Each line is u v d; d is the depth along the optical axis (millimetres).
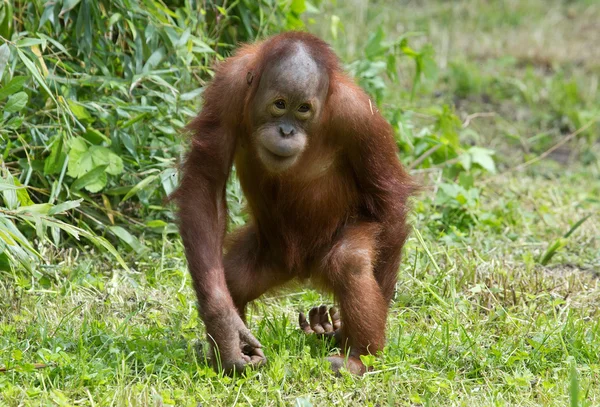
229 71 9359
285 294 11109
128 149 12266
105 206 12422
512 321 10492
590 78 23031
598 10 28312
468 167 15172
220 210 9422
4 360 8750
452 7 27672
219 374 8586
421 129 17312
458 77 22047
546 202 15859
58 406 8016
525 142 19422
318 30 22578
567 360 9430
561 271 12844
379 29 15617
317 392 8617
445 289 11492
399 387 8781
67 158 11414
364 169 9750
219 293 8711
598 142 19984
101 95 12898
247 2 14422
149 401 8070
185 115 13094
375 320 9141
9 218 10961
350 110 9461
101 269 11781
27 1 12383
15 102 10875
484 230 14047
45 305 10484
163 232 12359
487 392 8875
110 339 9406
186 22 13305
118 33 13430
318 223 9867
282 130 8758
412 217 13703
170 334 9875
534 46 24922
